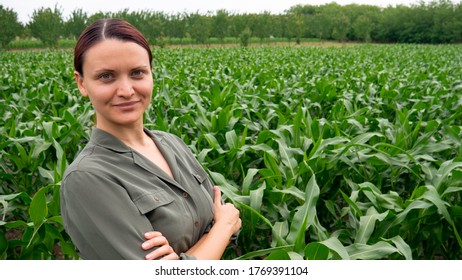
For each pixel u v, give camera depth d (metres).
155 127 4.91
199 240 1.84
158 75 12.38
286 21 62.78
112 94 1.62
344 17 70.00
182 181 1.81
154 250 1.57
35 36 40.34
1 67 16.27
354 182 3.95
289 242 2.35
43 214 2.69
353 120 5.05
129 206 1.58
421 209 2.98
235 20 54.59
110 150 1.67
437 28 69.44
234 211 1.99
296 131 4.22
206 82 10.34
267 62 18.42
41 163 4.57
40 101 8.14
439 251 3.73
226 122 4.97
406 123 4.54
